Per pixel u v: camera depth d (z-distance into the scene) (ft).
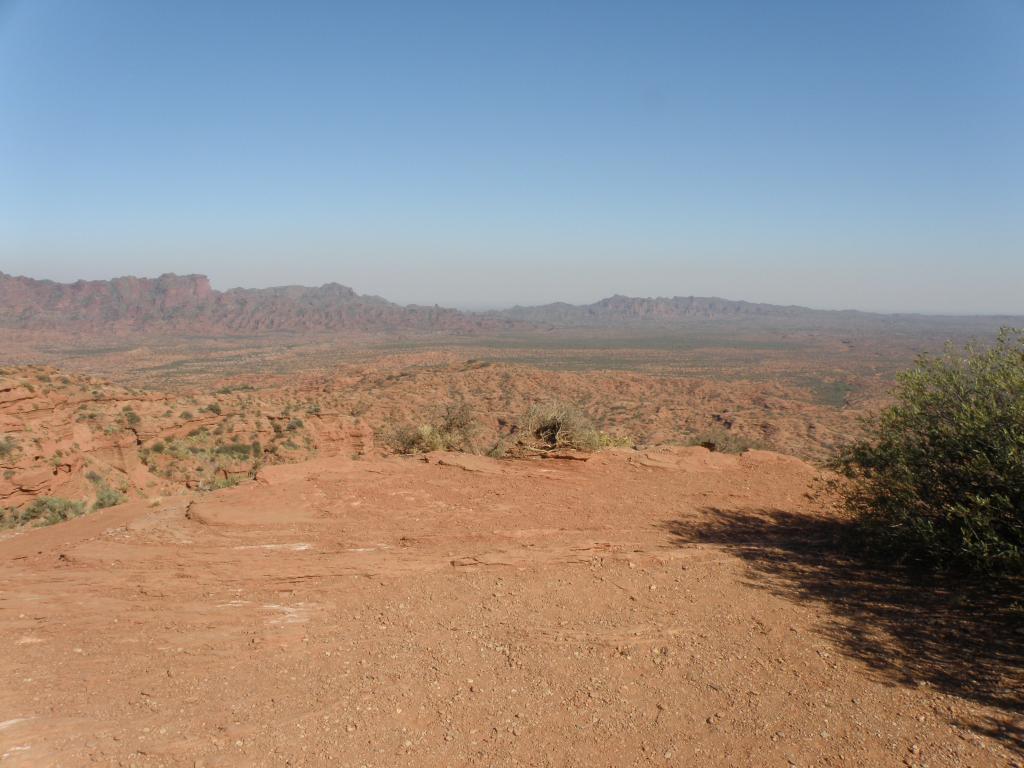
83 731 14.39
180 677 17.20
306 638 19.54
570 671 17.25
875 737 13.79
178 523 30.07
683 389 371.76
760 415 285.02
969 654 17.06
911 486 23.26
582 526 29.94
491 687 16.52
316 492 33.96
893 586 22.33
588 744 14.07
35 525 48.01
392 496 33.73
